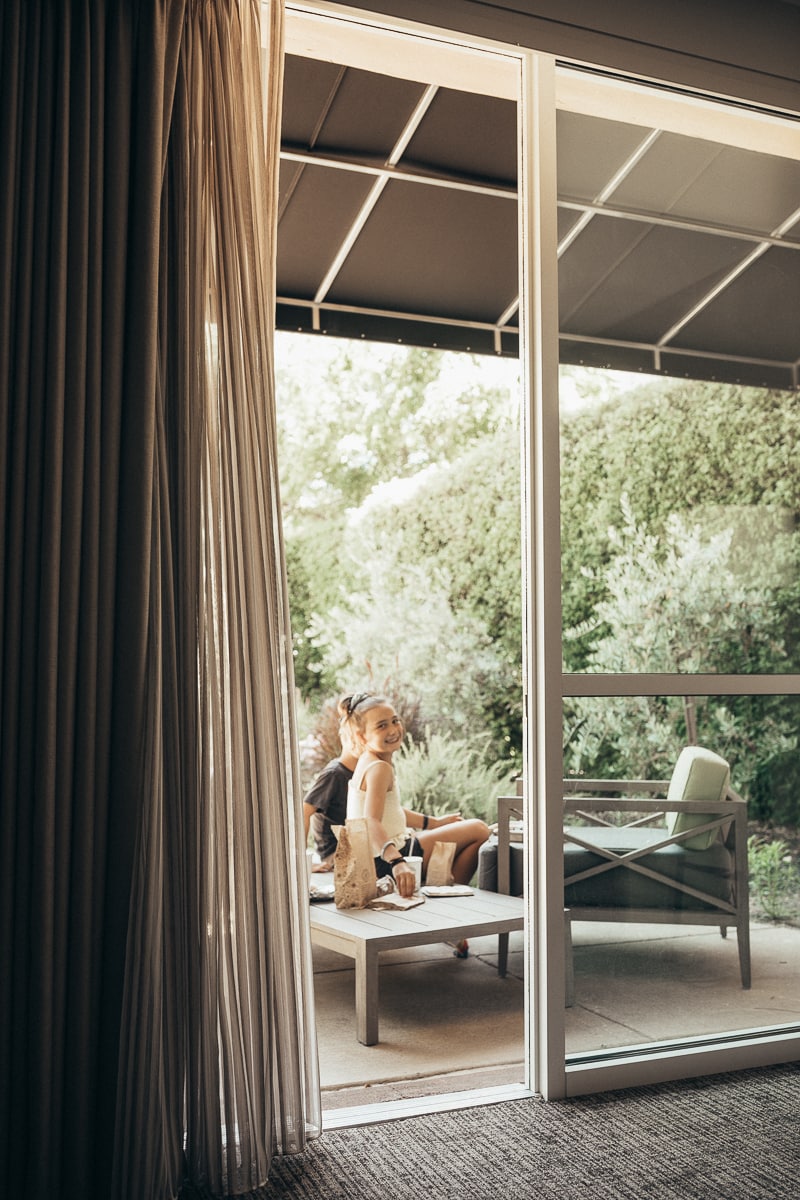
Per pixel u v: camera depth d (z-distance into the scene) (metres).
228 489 2.31
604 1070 2.75
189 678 2.22
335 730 6.64
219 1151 2.18
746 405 3.12
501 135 4.06
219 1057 2.23
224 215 2.32
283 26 2.42
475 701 7.21
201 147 2.30
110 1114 2.11
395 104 3.80
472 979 3.88
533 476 2.82
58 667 2.11
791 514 3.17
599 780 2.82
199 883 2.21
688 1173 2.27
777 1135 2.46
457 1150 2.39
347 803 4.34
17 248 2.12
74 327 2.14
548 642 2.76
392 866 3.81
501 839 3.93
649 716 2.90
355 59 2.84
